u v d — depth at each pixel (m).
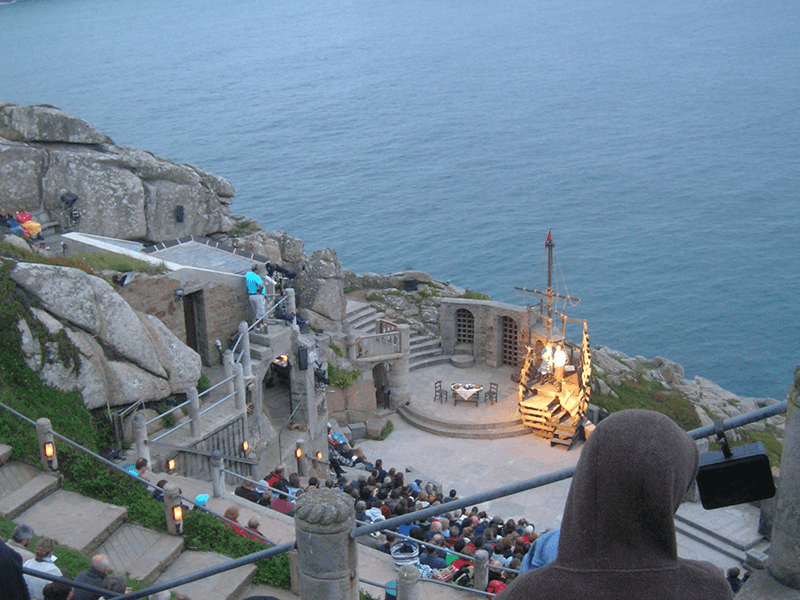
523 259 99.06
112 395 23.83
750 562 27.55
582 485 3.08
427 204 123.69
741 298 86.12
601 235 107.31
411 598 14.52
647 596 2.89
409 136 175.62
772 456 42.59
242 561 9.78
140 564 16.81
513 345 45.03
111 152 36.84
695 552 28.94
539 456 37.78
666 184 131.50
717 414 47.75
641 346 76.94
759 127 168.75
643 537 3.00
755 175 134.00
